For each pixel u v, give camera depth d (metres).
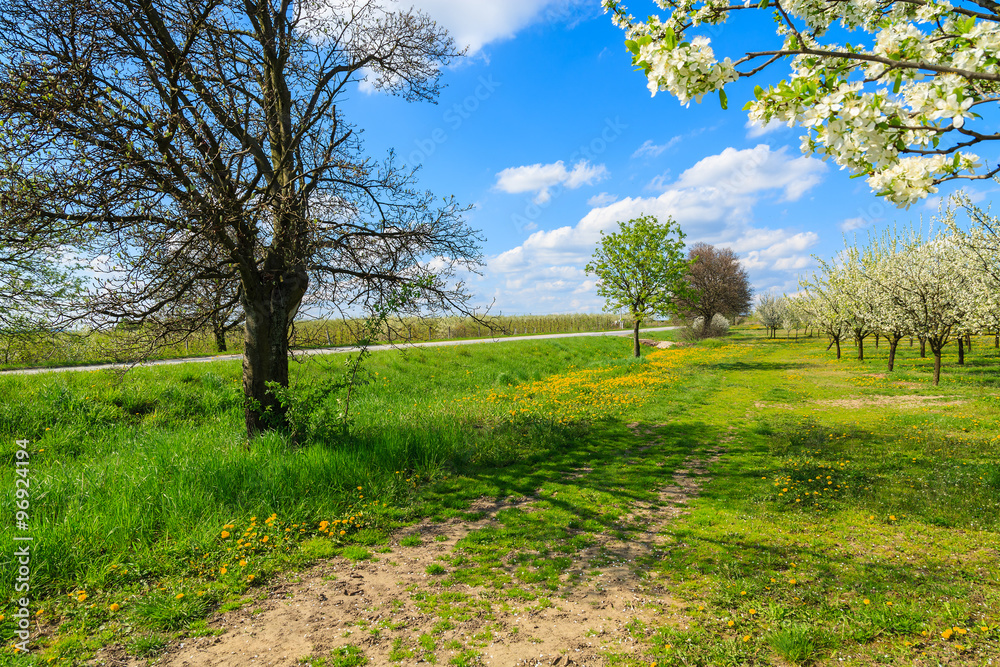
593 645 3.10
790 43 3.34
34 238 5.51
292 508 5.41
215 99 6.30
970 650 2.78
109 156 5.34
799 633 2.96
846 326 23.77
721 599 3.56
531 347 24.05
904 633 3.01
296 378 12.72
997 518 4.84
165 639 3.24
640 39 2.70
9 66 5.16
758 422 10.38
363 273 8.05
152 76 5.77
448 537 5.02
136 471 5.75
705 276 44.44
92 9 5.38
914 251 16.38
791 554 4.32
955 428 8.99
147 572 4.09
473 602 3.70
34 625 3.35
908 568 3.92
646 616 3.43
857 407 11.82
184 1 5.91
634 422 10.77
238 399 10.80
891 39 2.57
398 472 6.82
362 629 3.35
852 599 3.44
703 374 18.69
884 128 2.40
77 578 3.89
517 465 7.66
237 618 3.50
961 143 2.39
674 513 5.60
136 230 5.66
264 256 7.30
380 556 4.57
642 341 35.06
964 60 2.29
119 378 7.47
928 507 5.21
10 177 5.01
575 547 4.70
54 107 5.11
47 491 5.10
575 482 6.82
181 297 6.81
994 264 12.52
